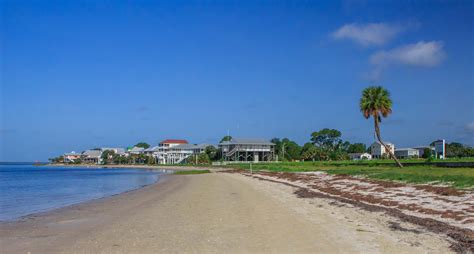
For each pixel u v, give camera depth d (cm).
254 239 1584
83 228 1975
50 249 1512
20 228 2011
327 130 18812
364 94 6588
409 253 1323
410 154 15762
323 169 6938
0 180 7756
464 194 2411
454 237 1513
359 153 18250
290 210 2370
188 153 19550
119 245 1540
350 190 3347
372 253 1333
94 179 8025
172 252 1410
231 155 14988
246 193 3616
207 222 2009
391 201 2536
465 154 12838
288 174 6272
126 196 3816
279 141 18488
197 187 4650
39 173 12481
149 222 2075
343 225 1828
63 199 3684
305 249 1409
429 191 2705
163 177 8244
